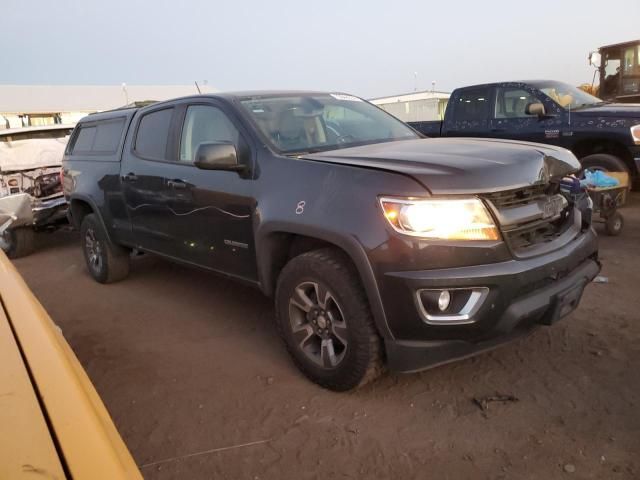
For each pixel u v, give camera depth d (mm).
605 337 3670
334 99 4535
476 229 2686
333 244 3020
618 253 5488
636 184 7887
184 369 3688
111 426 1172
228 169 3521
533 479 2402
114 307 5074
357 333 2914
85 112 48594
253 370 3594
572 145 7605
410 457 2613
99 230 5492
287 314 3322
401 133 4410
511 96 8312
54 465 895
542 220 3014
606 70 11602
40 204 7633
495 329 2717
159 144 4531
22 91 51062
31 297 1689
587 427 2732
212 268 4051
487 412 2926
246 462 2672
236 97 4031
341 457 2650
